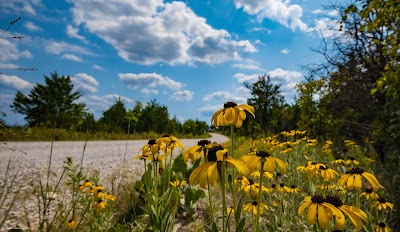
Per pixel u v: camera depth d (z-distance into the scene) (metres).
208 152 1.62
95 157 8.71
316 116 10.12
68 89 28.27
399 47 4.66
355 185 2.29
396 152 4.95
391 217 3.43
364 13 4.73
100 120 25.84
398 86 4.68
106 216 2.89
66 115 25.16
